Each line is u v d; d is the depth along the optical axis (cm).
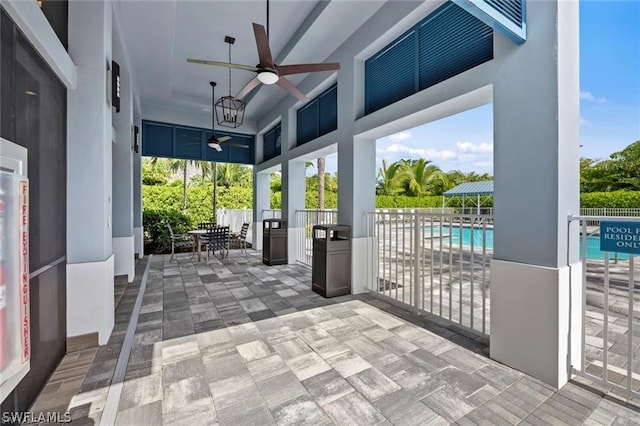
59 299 242
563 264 209
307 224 675
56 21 248
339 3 364
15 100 175
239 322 323
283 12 410
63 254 252
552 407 183
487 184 1332
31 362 190
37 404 187
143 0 361
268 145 866
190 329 304
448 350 257
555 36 205
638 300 380
